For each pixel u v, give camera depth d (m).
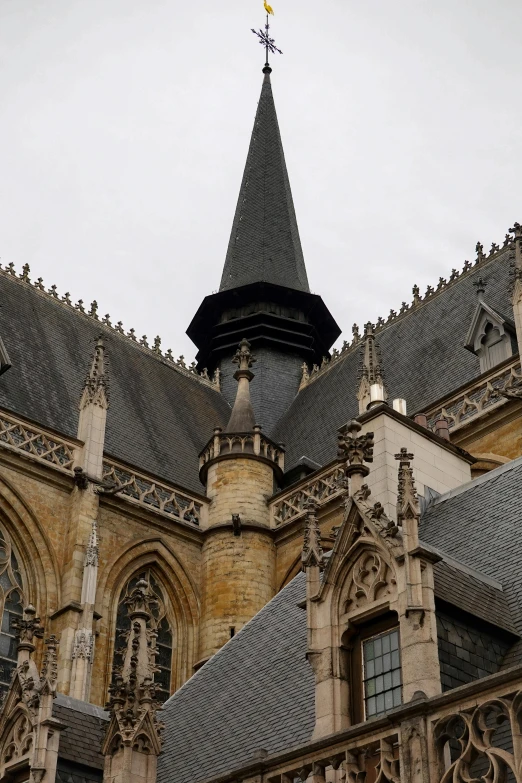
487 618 21.52
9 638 50.69
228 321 76.25
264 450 61.28
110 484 56.03
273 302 76.75
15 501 52.94
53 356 63.19
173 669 55.78
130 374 67.62
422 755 17.69
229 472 59.88
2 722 25.80
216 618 56.28
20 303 64.88
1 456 53.06
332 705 21.02
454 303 64.12
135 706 24.17
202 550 58.72
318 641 21.70
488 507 27.53
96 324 69.25
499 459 49.69
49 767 24.41
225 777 20.53
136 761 23.61
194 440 67.00
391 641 20.98
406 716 18.12
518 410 50.06
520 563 23.88
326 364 72.25
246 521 58.16
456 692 17.72
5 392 57.62
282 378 74.00
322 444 64.00
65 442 55.56
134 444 62.03
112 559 55.06
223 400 73.56
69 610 50.94
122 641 53.75
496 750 16.84
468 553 25.77
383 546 21.20
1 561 51.97
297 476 61.50
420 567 20.67
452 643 20.61
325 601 21.95
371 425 32.62
